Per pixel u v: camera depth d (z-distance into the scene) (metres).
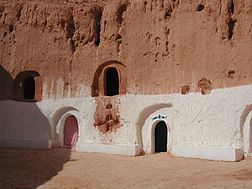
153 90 23.19
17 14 27.89
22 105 27.00
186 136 21.31
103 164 20.11
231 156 18.73
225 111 19.88
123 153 22.95
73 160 21.45
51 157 22.52
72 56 26.42
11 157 22.44
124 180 16.44
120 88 24.77
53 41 26.92
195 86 21.41
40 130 26.41
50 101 26.50
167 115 22.66
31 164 20.41
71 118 26.28
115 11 25.31
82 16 26.64
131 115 23.75
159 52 23.27
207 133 20.41
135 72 24.02
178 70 22.27
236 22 20.33
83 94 25.78
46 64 26.88
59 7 27.20
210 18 21.22
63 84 26.36
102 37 25.77
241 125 19.28
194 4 22.03
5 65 27.55
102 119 24.83
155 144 23.33
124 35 24.83
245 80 19.34
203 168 17.58
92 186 15.73
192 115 21.23
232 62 20.03
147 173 17.41
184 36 22.20
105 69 25.52
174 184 14.98
